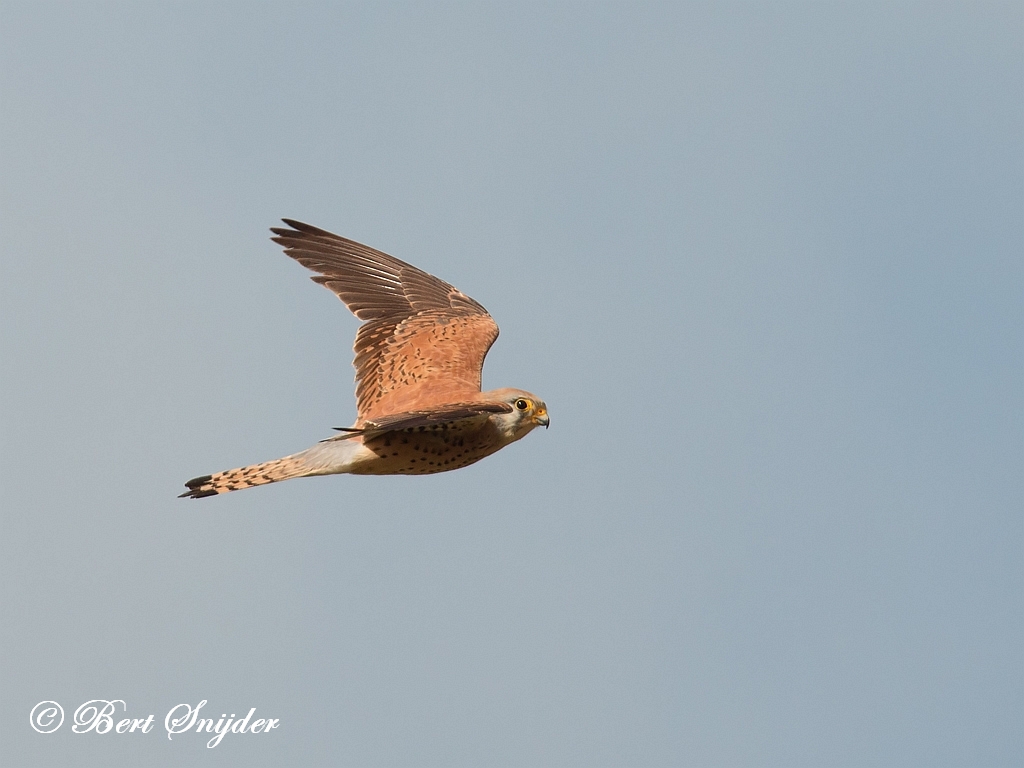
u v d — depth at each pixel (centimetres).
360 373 1421
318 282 1528
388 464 1275
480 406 1123
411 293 1530
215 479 1264
